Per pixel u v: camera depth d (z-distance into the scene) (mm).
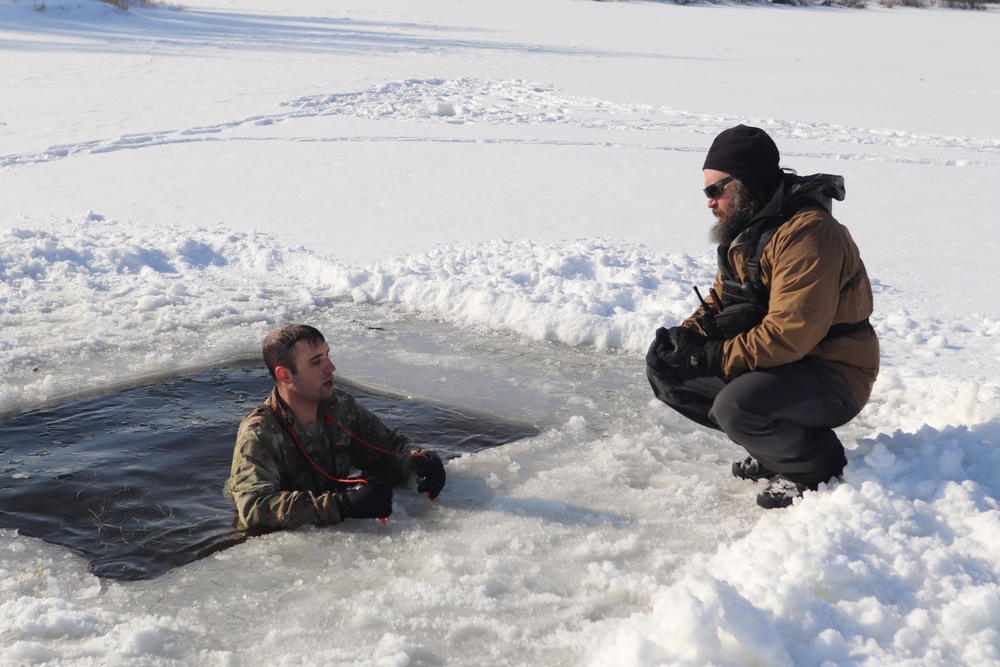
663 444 4488
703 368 3580
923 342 5836
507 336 6023
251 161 11867
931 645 2633
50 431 4492
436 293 6539
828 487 3637
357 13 39844
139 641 2846
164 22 31859
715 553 3426
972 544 3180
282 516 3545
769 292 3541
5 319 6047
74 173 10906
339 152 12633
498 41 30297
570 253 7395
